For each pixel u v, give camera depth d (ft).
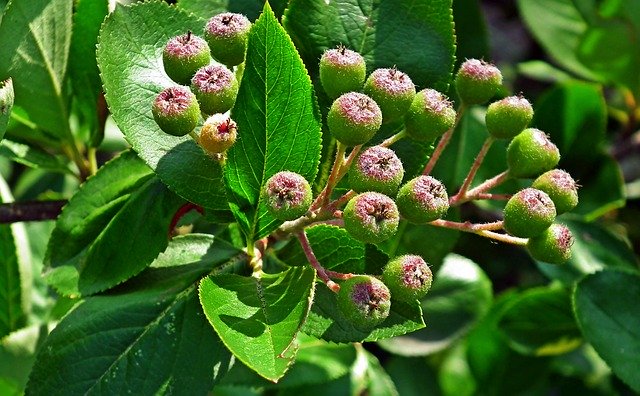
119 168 0.77
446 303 1.04
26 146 0.85
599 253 1.02
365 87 0.69
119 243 0.74
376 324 0.65
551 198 0.71
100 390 0.70
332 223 0.69
